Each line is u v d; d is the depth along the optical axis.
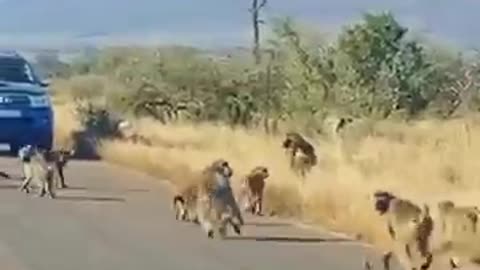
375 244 15.16
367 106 34.81
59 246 14.81
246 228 16.73
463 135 27.12
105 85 59.03
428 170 21.42
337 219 16.91
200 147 28.66
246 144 27.02
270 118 35.81
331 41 35.88
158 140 31.36
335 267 13.45
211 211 15.95
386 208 14.16
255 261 13.80
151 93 44.09
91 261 13.66
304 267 13.42
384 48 35.78
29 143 29.73
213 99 40.59
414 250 13.50
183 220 17.42
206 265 13.48
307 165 22.09
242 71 41.12
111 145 29.12
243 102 37.72
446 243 14.62
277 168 21.78
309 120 33.19
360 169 21.81
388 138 29.17
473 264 14.16
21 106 29.64
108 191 21.42
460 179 20.80
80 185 22.41
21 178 23.53
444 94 38.03
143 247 14.81
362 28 35.91
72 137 32.03
